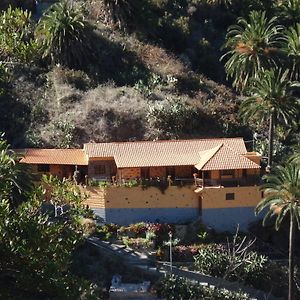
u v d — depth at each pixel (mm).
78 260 110562
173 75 154125
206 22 176375
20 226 50875
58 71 150500
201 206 121500
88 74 152875
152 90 148750
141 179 121750
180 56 165625
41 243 51031
